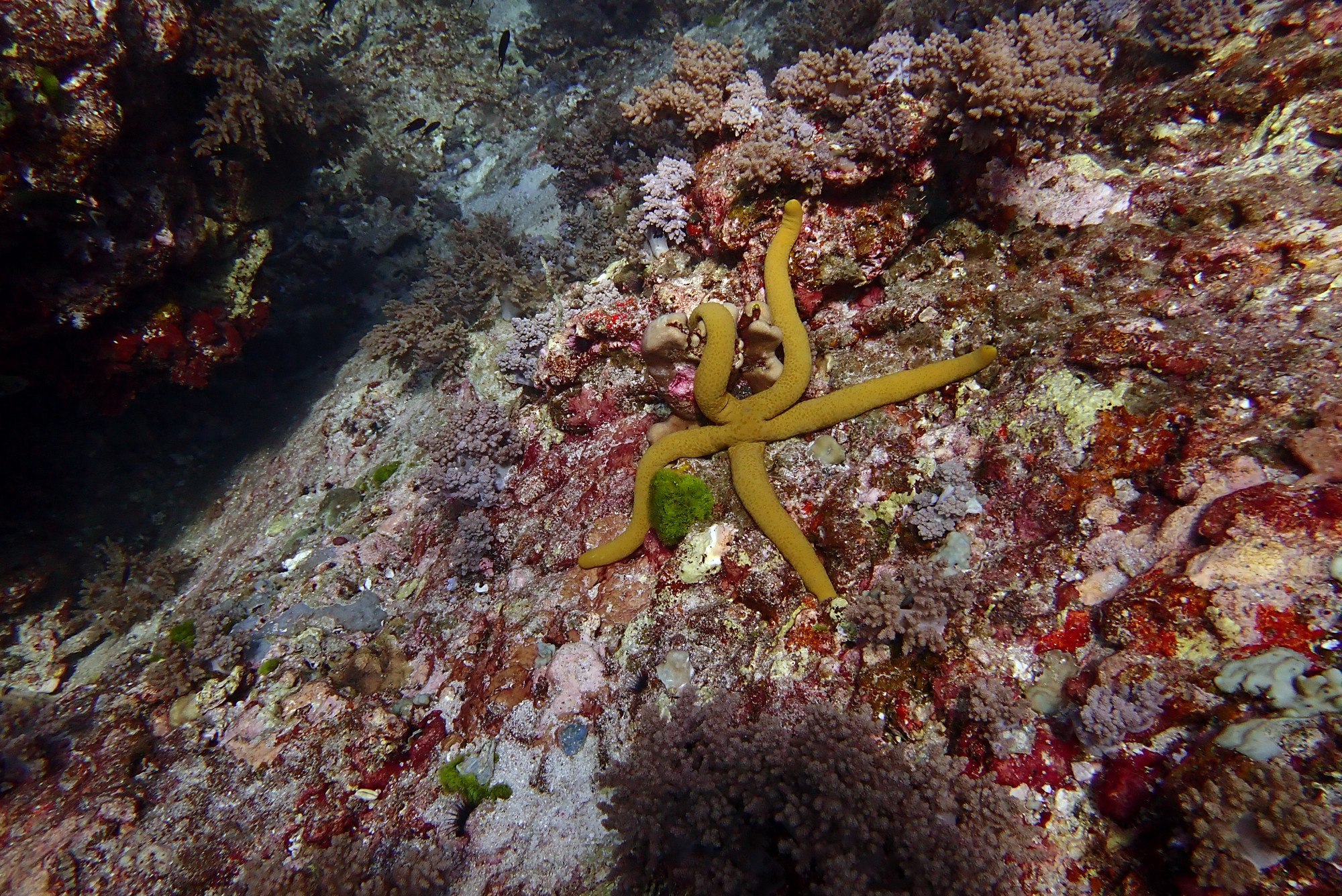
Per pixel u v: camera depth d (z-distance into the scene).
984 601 0.34
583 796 0.41
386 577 0.62
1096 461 0.34
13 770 0.48
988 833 0.29
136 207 0.61
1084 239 0.43
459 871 0.41
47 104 0.51
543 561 0.53
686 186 0.56
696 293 0.54
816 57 0.50
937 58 0.45
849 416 0.42
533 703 0.45
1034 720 0.31
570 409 0.59
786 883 0.33
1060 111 0.42
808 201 0.49
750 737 0.35
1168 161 0.44
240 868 0.43
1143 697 0.27
